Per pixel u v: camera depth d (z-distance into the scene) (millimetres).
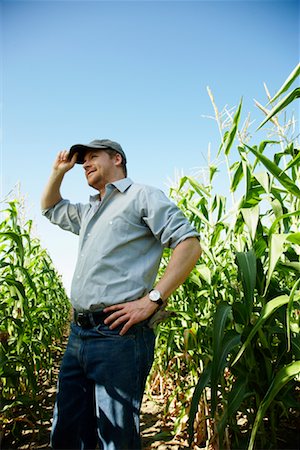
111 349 1795
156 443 2783
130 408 1765
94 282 1872
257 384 2215
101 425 1778
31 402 2943
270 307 1781
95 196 2291
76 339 1974
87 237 2033
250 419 2389
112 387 1771
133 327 1818
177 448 2680
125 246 1909
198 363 2846
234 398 2014
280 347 2248
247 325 1979
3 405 2854
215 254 2684
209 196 2705
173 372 3707
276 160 2182
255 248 2246
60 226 2529
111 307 1815
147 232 1971
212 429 2629
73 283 2016
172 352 3332
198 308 3074
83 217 2289
